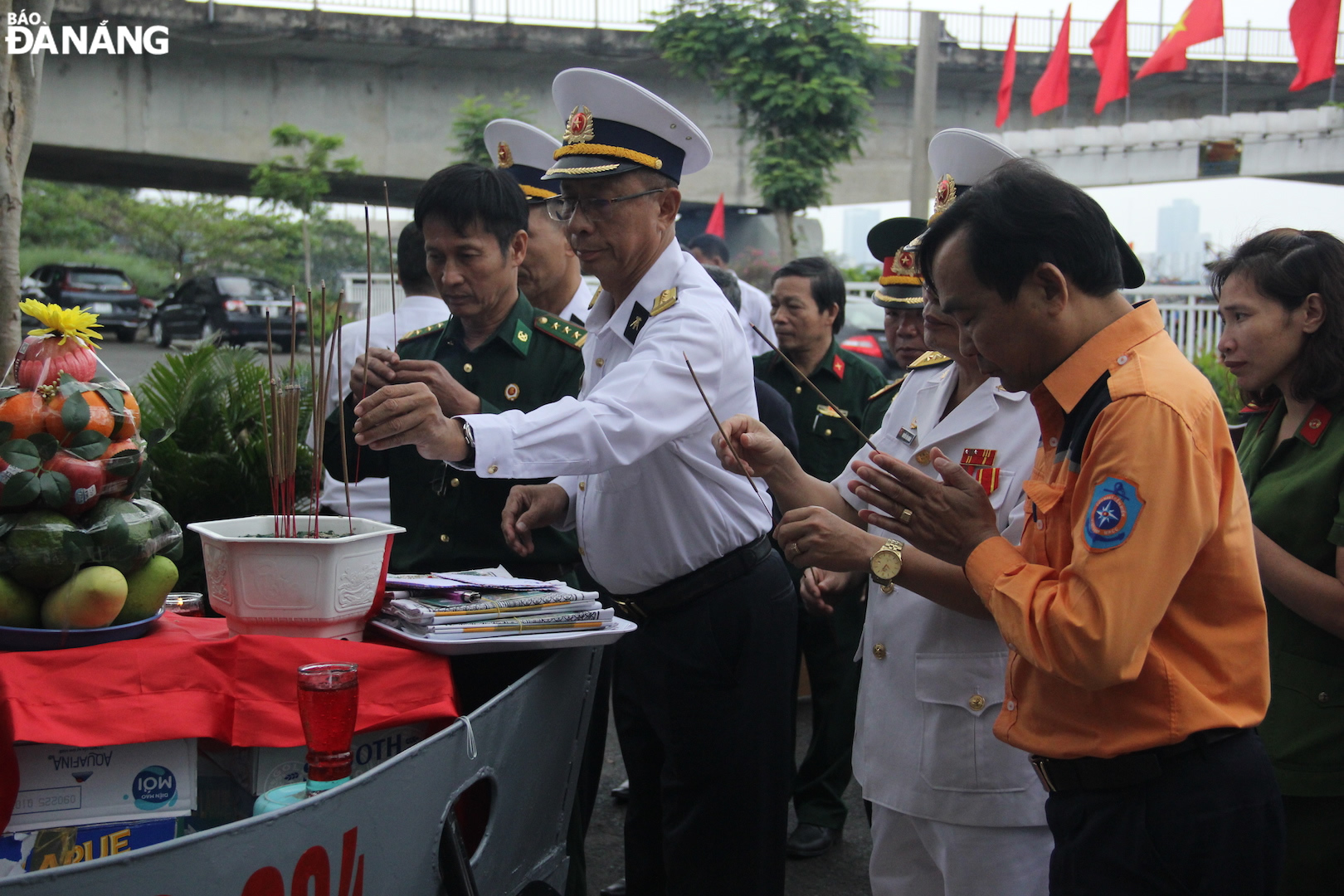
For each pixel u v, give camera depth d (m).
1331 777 2.03
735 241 21.09
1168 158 16.81
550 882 2.01
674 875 2.29
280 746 1.56
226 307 18.55
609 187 2.13
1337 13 8.52
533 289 3.38
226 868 1.23
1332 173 16.52
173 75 18.75
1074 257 1.39
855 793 3.95
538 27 19.23
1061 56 11.55
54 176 22.33
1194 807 1.38
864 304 13.80
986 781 1.86
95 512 1.59
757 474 1.90
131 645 1.57
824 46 15.80
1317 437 2.11
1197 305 11.68
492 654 2.05
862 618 3.39
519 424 1.83
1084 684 1.32
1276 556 2.04
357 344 3.33
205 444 4.09
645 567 2.21
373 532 1.77
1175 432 1.32
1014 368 1.48
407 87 20.03
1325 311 2.07
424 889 1.55
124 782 1.54
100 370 1.71
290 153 19.52
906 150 22.27
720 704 2.22
